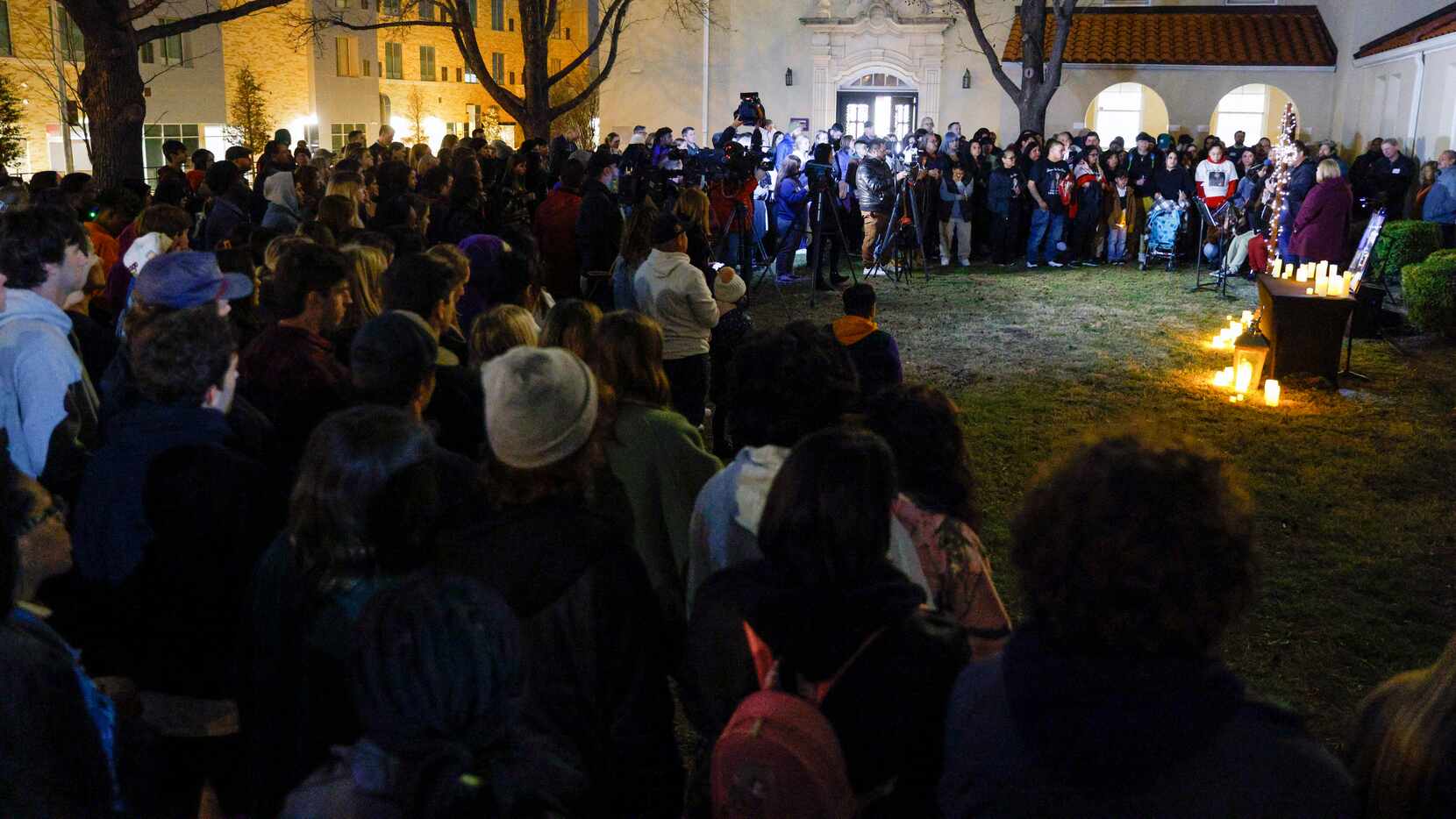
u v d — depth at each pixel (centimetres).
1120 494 137
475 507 221
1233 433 738
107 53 1109
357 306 405
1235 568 136
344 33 3931
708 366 578
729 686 193
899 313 1173
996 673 144
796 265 1504
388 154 1111
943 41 2009
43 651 169
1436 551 536
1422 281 1003
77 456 304
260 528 234
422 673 121
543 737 174
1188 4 1994
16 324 300
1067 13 1636
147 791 202
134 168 1141
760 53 2078
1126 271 1466
